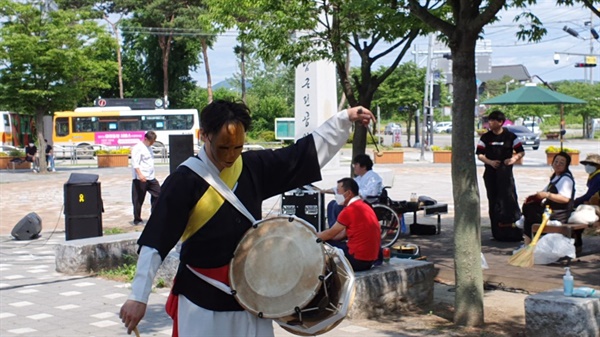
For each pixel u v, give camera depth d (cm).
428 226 1257
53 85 3159
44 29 3012
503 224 1141
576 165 3203
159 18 4972
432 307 769
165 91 5612
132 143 4666
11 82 3078
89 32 3153
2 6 2931
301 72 1661
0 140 4566
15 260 1125
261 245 332
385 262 784
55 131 4644
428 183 2355
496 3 614
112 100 4794
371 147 4447
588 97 5819
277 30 1166
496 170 1141
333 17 1210
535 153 4156
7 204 2045
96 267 996
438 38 972
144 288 317
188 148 1070
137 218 1489
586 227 970
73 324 723
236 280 330
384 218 1082
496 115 1138
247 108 334
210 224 329
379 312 727
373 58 1149
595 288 791
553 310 592
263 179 349
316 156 353
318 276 325
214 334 328
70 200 1116
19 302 823
